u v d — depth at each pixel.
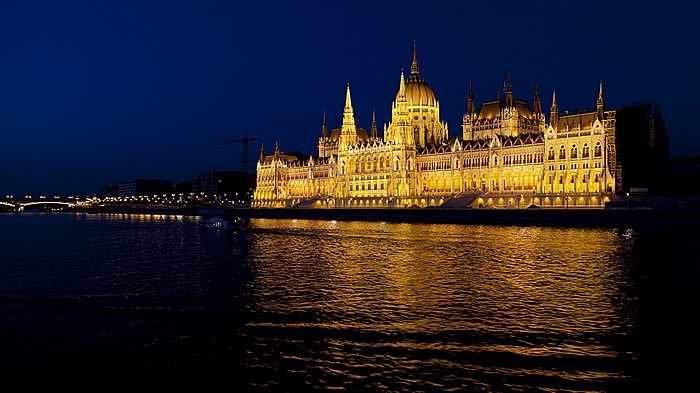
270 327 43.03
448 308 48.50
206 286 60.72
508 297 52.62
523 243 96.00
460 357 35.75
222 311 48.50
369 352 36.94
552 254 80.81
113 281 64.75
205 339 40.22
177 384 32.31
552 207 170.88
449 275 65.31
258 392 31.02
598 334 40.25
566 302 50.25
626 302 49.91
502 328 42.00
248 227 159.25
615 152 169.88
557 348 37.28
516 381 31.92
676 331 40.81
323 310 48.41
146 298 54.50
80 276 68.88
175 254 92.38
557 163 177.88
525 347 37.53
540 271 66.62
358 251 90.94
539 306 48.84
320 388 31.41
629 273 64.31
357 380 32.41
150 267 76.38
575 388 30.94
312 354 36.72
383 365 34.59
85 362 35.84
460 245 95.56
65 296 55.94
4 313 48.44
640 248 85.75
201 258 85.81
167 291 58.06
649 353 36.12
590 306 48.59
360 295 54.59
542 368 33.78
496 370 33.53
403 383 31.91
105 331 42.53
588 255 79.06
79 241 122.94
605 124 168.50
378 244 101.44
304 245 102.81
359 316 46.12
